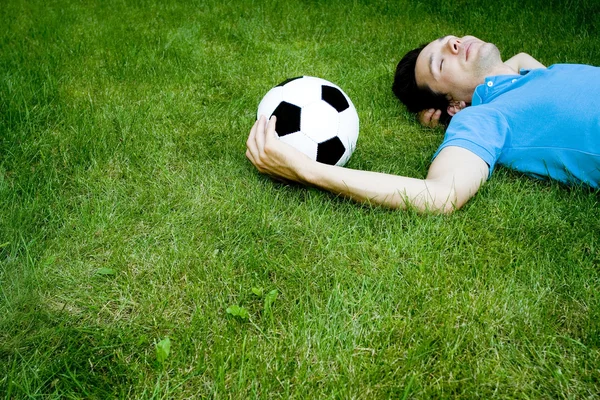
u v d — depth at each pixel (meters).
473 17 4.01
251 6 4.25
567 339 1.34
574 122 1.89
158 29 3.74
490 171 1.90
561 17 3.94
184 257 1.63
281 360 1.29
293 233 1.78
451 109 2.59
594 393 1.21
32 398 1.19
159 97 2.72
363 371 1.28
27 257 1.57
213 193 1.96
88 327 1.40
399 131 2.54
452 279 1.55
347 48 3.45
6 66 3.00
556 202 1.89
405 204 1.78
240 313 1.42
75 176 2.04
